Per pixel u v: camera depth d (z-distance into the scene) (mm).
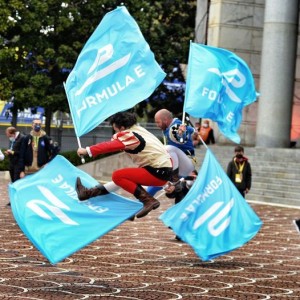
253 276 12477
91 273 12117
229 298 10562
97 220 10758
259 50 39875
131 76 11023
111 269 12594
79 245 10633
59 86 42250
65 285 10969
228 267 13320
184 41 46719
